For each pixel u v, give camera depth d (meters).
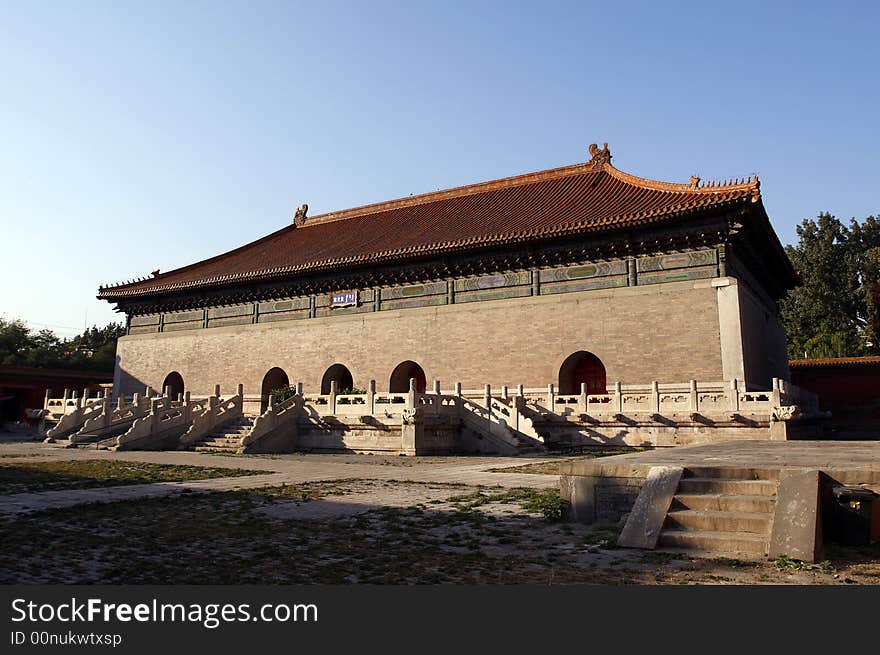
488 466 22.61
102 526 10.73
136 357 52.12
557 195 42.81
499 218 41.47
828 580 7.11
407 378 42.09
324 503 13.50
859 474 9.04
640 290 33.72
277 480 17.86
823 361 43.88
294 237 55.22
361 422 31.11
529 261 36.78
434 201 51.31
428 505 13.20
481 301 38.28
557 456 27.62
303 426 33.12
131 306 52.91
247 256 52.56
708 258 32.28
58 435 36.38
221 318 48.78
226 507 12.88
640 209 33.94
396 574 7.71
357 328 42.31
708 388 31.06
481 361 37.41
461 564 8.14
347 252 43.44
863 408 42.72
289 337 45.06
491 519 11.34
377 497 14.44
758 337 36.03
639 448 29.08
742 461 11.20
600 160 44.34
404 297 41.09
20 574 7.69
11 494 14.61
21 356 84.06
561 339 35.28
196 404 36.72
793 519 8.35
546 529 10.42
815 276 70.12
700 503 9.41
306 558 8.52
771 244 35.69
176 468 21.30
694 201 30.89
